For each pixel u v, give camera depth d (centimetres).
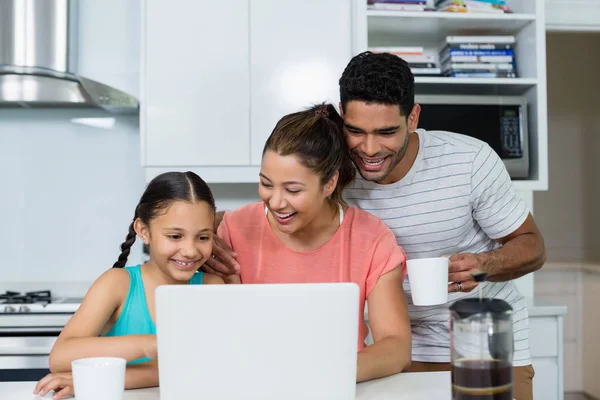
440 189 172
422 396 116
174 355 101
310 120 136
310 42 267
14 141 300
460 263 161
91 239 300
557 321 253
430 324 186
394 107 144
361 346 149
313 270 151
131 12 298
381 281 147
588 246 543
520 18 259
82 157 301
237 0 266
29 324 245
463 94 277
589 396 452
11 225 299
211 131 266
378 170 152
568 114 546
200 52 265
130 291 146
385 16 257
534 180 264
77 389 101
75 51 287
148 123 265
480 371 99
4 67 264
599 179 532
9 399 118
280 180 132
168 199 139
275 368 102
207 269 153
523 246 175
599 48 544
